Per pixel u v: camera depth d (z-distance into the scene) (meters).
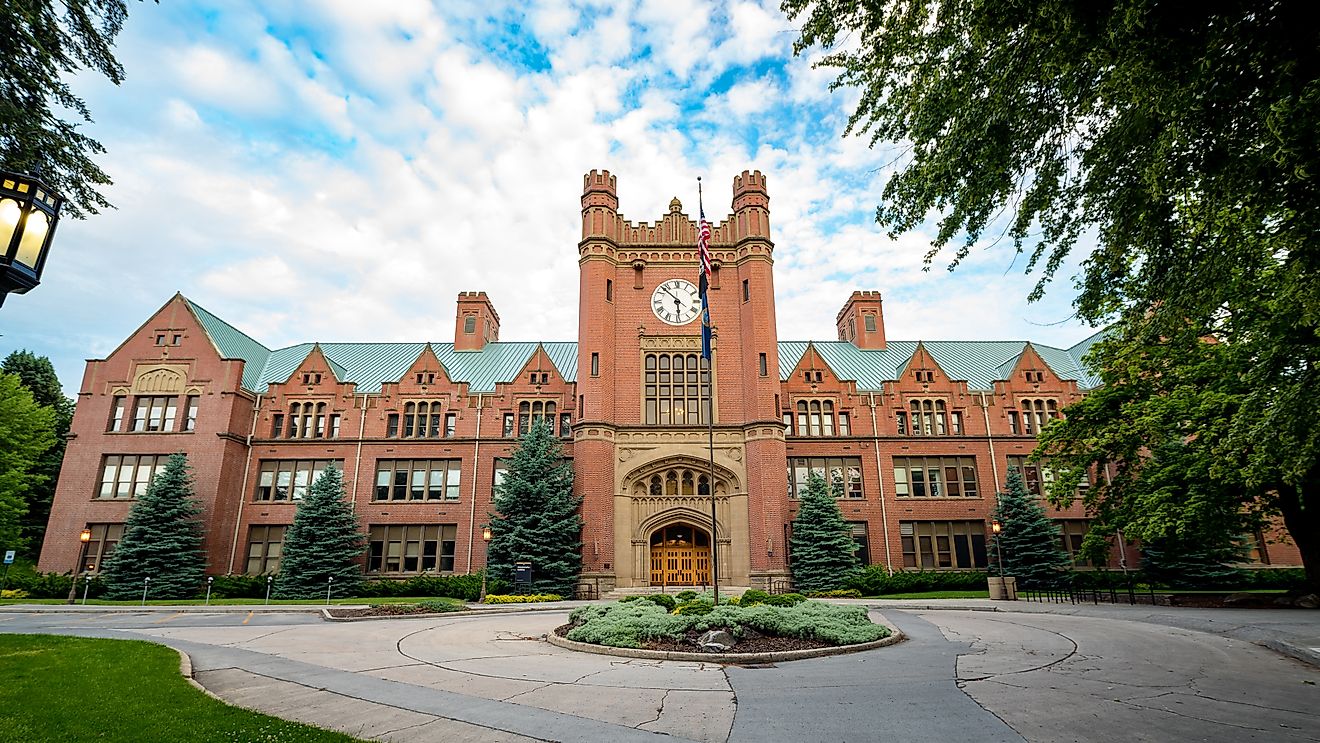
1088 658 15.09
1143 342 12.02
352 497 44.66
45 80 14.13
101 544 42.25
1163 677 12.82
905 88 11.84
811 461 46.38
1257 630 18.83
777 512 39.78
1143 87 7.97
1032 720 9.63
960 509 45.62
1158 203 9.95
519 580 36.91
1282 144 7.25
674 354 44.12
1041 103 10.13
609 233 45.38
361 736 8.74
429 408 46.78
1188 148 8.84
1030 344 49.56
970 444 46.97
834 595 36.94
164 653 13.77
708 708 10.40
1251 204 8.94
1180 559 38.12
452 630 21.33
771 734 8.98
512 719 9.64
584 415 41.66
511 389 46.75
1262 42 7.44
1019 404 48.00
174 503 39.91
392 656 15.57
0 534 45.53
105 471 43.66
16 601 35.59
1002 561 42.16
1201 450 24.80
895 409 47.56
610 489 40.84
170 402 44.78
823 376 48.09
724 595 36.75
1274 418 12.38
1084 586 39.03
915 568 44.50
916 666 14.07
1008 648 16.69
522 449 41.03
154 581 38.28
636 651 15.57
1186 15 7.52
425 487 45.31
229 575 41.97
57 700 9.54
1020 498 42.00
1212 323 19.66
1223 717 9.77
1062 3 7.99
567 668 14.01
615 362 43.69
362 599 37.97
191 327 46.00
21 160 13.66
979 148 10.77
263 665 13.87
